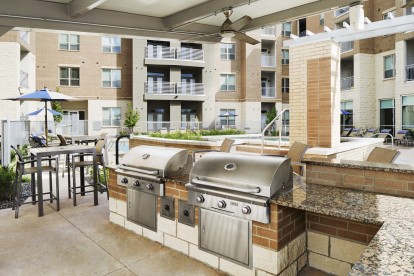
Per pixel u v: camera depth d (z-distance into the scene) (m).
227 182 2.70
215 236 2.86
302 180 3.14
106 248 3.36
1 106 15.54
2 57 15.56
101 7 5.42
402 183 2.46
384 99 18.53
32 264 3.02
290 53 6.70
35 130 18.50
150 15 5.92
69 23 5.27
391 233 1.56
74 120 21.89
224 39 6.83
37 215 4.50
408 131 15.56
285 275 2.58
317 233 2.85
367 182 2.64
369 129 17.84
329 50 6.11
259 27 6.08
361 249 2.60
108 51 22.34
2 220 4.29
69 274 2.83
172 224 3.31
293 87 6.66
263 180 2.53
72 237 3.67
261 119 25.94
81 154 5.66
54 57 21.16
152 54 22.33
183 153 3.59
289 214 2.63
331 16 21.28
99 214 4.53
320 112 6.23
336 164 2.80
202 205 2.91
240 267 2.70
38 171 4.48
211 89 23.75
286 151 6.59
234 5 4.90
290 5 5.46
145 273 2.83
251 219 2.56
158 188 3.40
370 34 5.93
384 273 1.10
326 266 2.80
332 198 2.43
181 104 24.19
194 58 23.27
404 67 16.55
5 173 5.90
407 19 5.45
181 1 5.21
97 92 22.14
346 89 20.22
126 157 3.89
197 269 2.89
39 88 20.84
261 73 25.73
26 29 5.11
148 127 22.98
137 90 22.17
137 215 3.73
